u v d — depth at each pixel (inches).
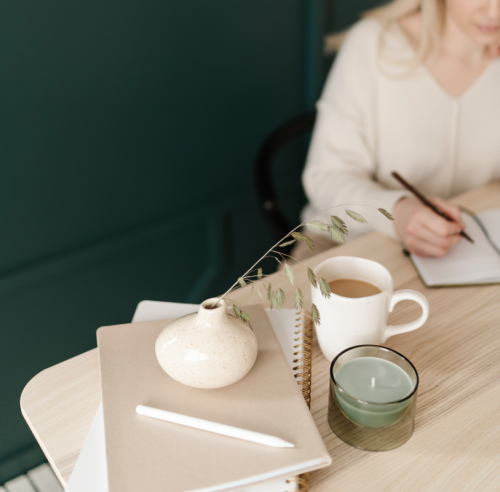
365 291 22.6
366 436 18.6
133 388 20.0
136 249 56.7
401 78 46.5
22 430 52.3
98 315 56.2
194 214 60.4
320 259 31.3
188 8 50.3
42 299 50.6
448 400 21.2
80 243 52.2
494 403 21.0
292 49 61.6
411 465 18.3
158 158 54.8
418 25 48.3
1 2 39.4
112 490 15.9
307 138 68.7
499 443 19.1
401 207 34.1
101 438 18.8
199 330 18.8
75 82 45.8
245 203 64.9
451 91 46.9
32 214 47.6
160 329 23.5
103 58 46.7
